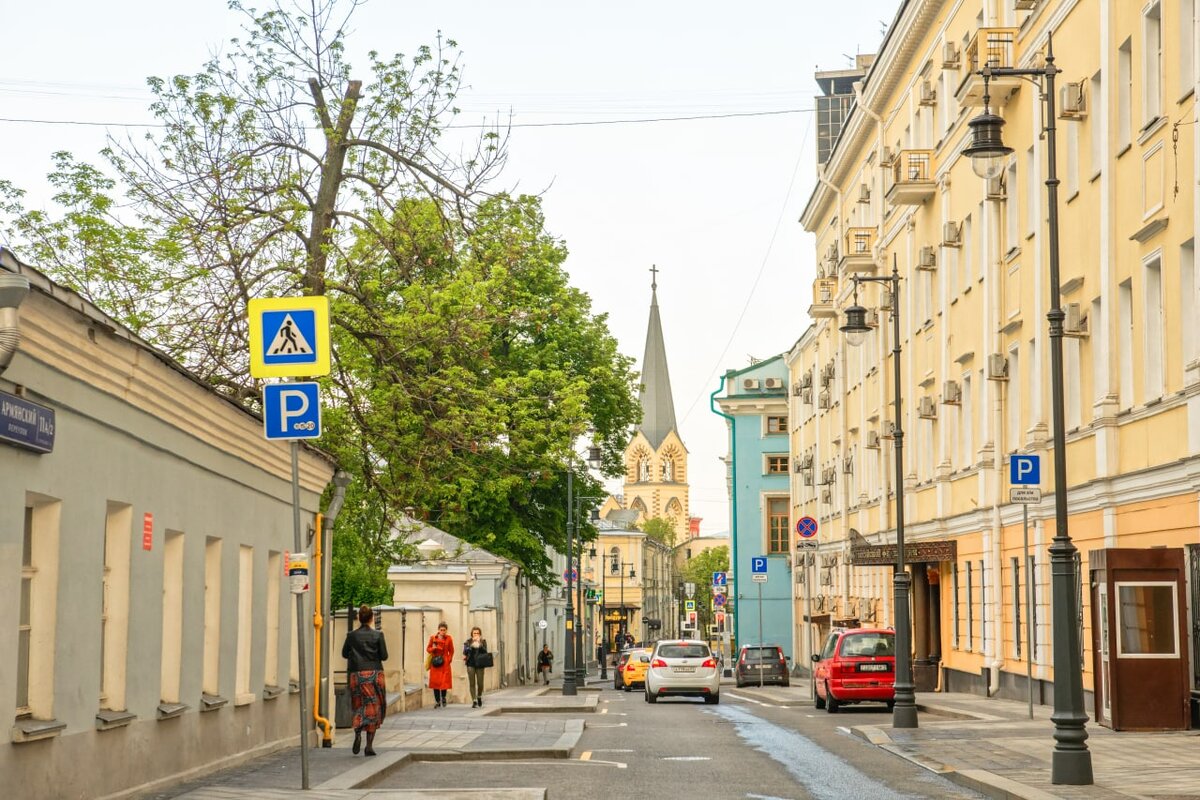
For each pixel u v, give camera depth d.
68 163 25.27
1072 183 29.75
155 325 25.41
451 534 56.94
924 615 46.12
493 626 57.12
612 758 21.11
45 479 11.62
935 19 42.69
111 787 13.38
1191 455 22.44
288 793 14.78
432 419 28.08
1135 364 25.95
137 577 14.18
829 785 16.84
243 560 19.17
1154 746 19.77
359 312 27.14
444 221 26.84
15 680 11.04
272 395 14.87
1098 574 23.05
